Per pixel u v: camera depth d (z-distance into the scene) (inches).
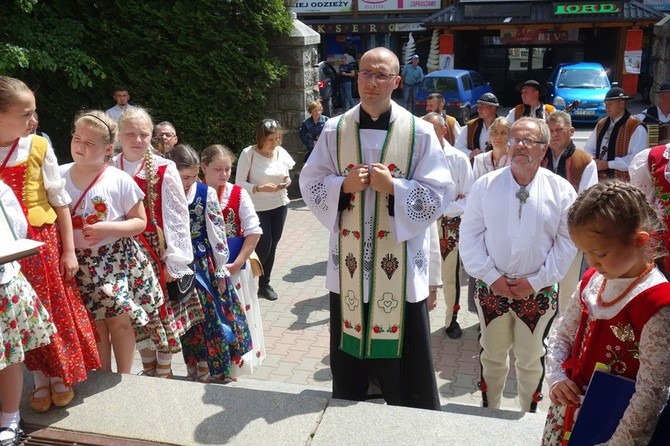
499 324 138.3
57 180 108.0
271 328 224.5
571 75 745.6
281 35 408.5
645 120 285.4
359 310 118.6
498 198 134.3
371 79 110.5
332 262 123.2
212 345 146.6
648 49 951.6
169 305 133.7
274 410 111.5
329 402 113.7
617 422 73.1
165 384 119.9
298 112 416.8
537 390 139.6
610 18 856.9
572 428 78.2
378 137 114.7
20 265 102.3
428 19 905.5
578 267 182.5
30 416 111.7
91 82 390.3
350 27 1022.4
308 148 393.7
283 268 289.0
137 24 405.1
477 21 880.9
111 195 117.6
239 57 399.2
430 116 203.6
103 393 117.5
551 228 132.0
